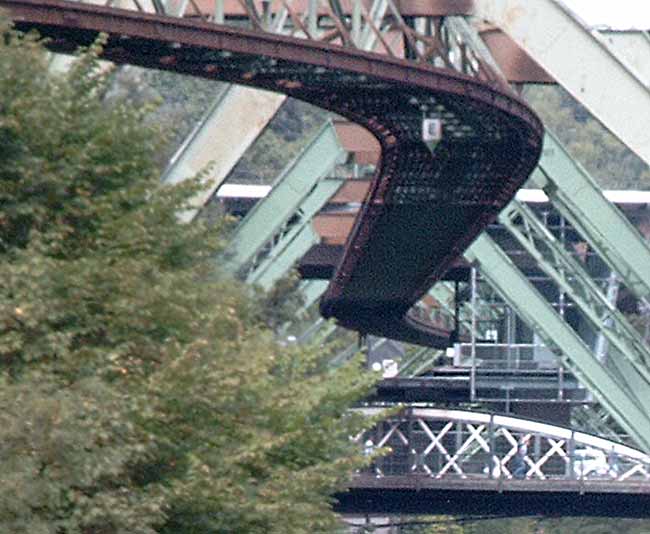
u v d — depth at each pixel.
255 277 159.62
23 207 75.88
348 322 180.75
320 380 83.94
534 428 176.88
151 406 71.50
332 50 111.38
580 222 139.50
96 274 74.44
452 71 117.56
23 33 92.06
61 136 77.69
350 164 154.62
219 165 136.50
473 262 160.25
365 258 156.62
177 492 71.56
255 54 107.94
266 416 77.69
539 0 129.62
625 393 156.62
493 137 129.38
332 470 78.75
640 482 167.12
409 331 192.25
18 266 72.50
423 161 133.25
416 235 148.50
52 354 71.88
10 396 67.44
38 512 67.31
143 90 124.81
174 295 75.94
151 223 79.56
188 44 105.19
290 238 161.88
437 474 172.62
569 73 129.75
